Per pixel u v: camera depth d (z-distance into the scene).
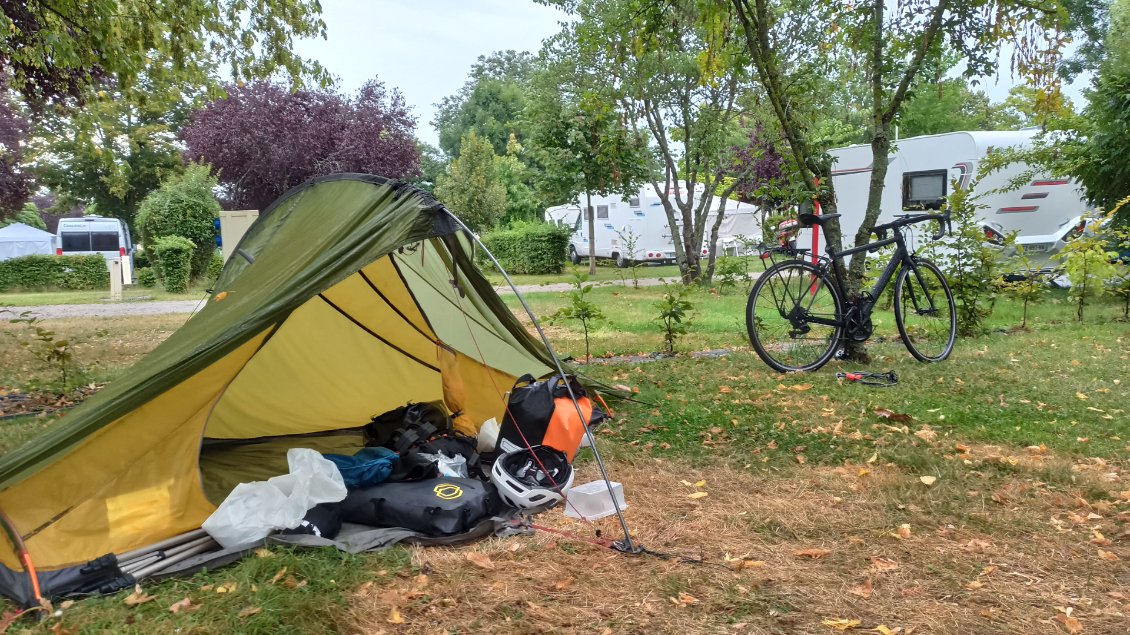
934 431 4.86
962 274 8.81
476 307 5.09
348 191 4.21
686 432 4.98
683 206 16.44
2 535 3.06
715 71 7.59
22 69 8.64
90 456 3.22
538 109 17.92
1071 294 9.96
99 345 9.91
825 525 3.51
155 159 32.00
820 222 6.64
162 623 2.70
